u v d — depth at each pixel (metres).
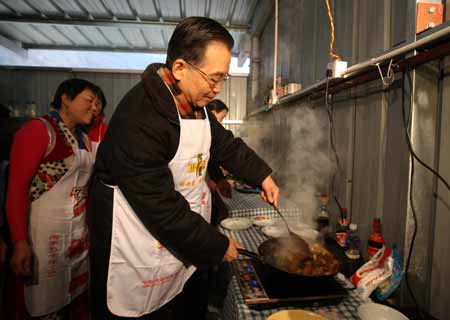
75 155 1.43
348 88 1.48
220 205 1.82
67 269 1.47
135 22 4.04
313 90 1.68
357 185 1.43
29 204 1.33
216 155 1.26
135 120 0.82
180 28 0.82
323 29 1.84
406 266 1.03
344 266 1.25
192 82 0.85
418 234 1.03
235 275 1.06
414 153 1.00
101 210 0.97
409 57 0.95
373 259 1.11
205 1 3.55
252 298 0.91
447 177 0.94
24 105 4.48
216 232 0.94
